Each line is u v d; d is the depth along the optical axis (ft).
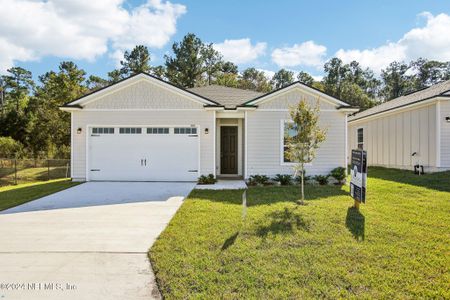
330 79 163.94
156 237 16.63
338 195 28.63
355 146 67.87
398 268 11.94
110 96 39.40
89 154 39.47
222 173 46.34
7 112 126.52
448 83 47.93
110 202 26.45
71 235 17.10
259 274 11.57
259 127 38.42
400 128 50.29
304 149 25.43
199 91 52.06
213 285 10.78
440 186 31.73
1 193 32.24
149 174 39.34
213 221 19.10
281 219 19.21
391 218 19.35
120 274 12.00
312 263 12.50
